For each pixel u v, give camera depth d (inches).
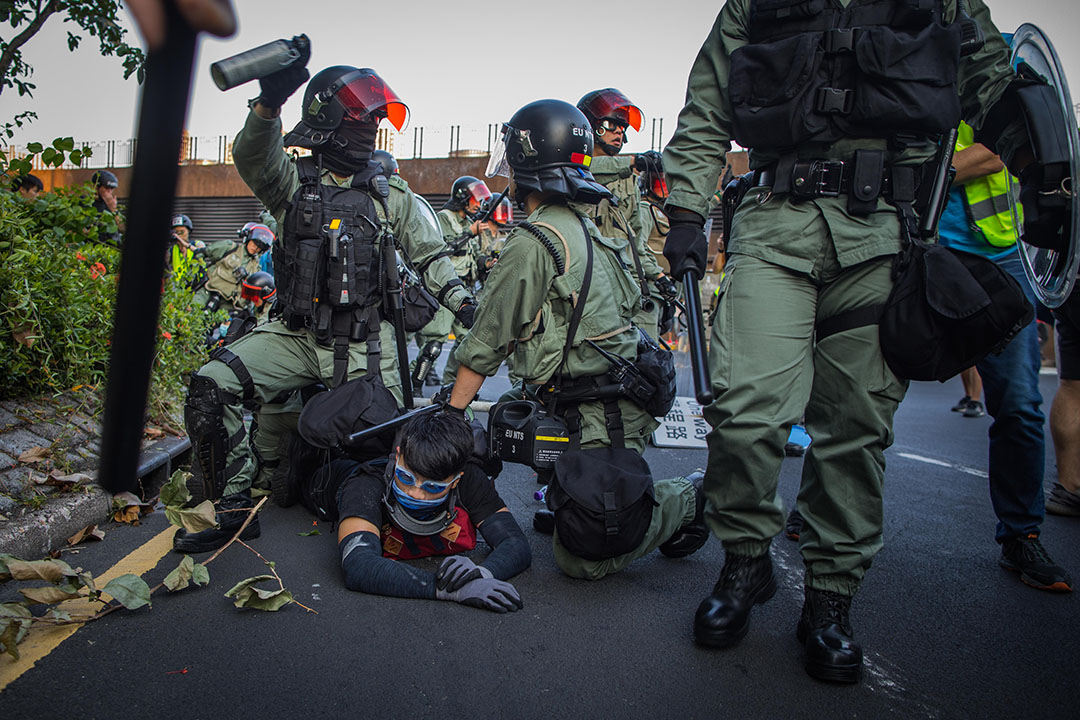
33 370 149.3
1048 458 206.1
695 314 77.7
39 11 165.6
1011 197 102.0
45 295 146.7
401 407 121.0
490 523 106.8
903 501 155.4
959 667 80.6
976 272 76.1
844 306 80.6
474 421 108.5
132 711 66.3
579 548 95.5
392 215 119.6
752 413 79.7
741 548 84.5
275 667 75.2
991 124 89.0
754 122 80.1
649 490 94.0
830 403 81.4
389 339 118.9
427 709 68.7
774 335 80.4
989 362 108.4
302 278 107.9
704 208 85.0
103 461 21.0
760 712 70.4
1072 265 85.7
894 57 75.6
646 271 166.6
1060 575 103.0
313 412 103.9
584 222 103.0
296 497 132.2
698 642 82.9
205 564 103.4
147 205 18.9
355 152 112.2
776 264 81.0
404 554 105.3
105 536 115.1
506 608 90.6
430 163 754.8
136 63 170.4
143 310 20.3
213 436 106.0
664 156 88.0
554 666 77.8
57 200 192.1
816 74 78.1
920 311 75.5
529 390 123.0
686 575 106.7
